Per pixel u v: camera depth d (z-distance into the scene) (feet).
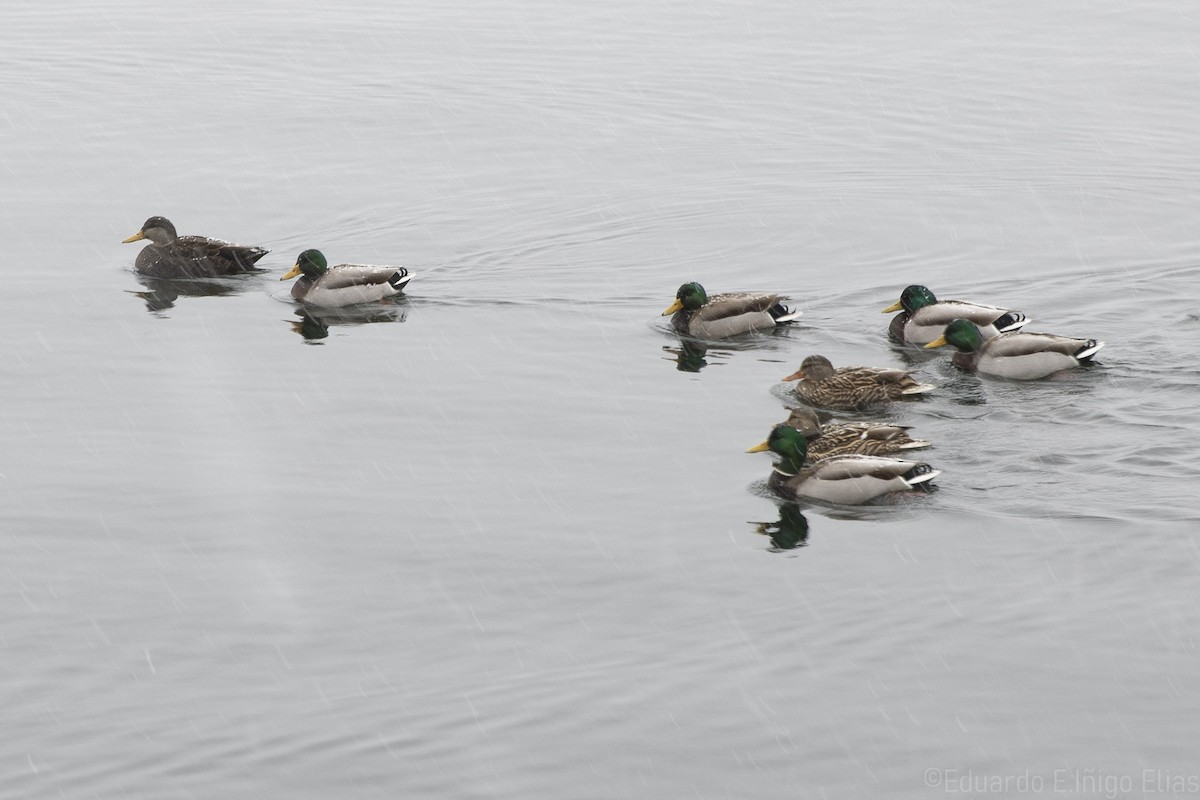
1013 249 115.55
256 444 82.58
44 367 94.12
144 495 76.59
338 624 64.85
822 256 114.93
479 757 55.93
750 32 185.37
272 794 54.39
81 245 118.52
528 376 91.61
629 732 57.11
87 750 57.11
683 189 131.34
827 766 54.75
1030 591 65.26
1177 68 167.32
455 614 65.41
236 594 67.26
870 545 69.92
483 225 122.93
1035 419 82.28
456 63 172.55
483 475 78.18
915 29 185.68
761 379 90.68
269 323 102.22
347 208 127.24
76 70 170.50
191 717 58.90
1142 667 59.57
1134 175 133.69
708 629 63.72
